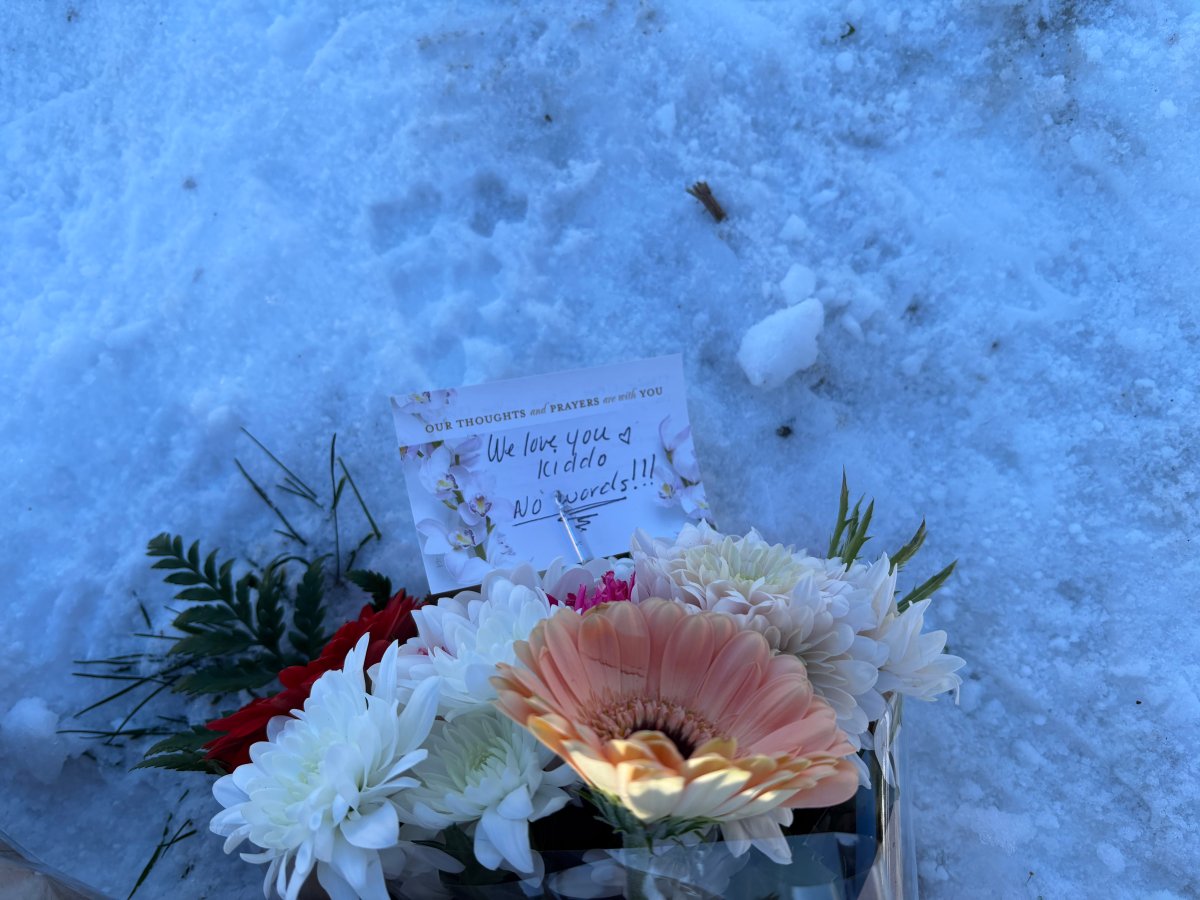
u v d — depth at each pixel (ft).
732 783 1.61
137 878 3.11
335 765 1.93
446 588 2.97
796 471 3.46
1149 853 3.24
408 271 3.44
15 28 3.53
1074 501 3.45
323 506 3.34
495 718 2.08
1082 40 3.56
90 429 3.34
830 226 3.54
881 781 2.30
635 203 3.54
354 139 3.49
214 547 3.32
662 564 2.34
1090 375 3.51
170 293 3.37
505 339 3.43
